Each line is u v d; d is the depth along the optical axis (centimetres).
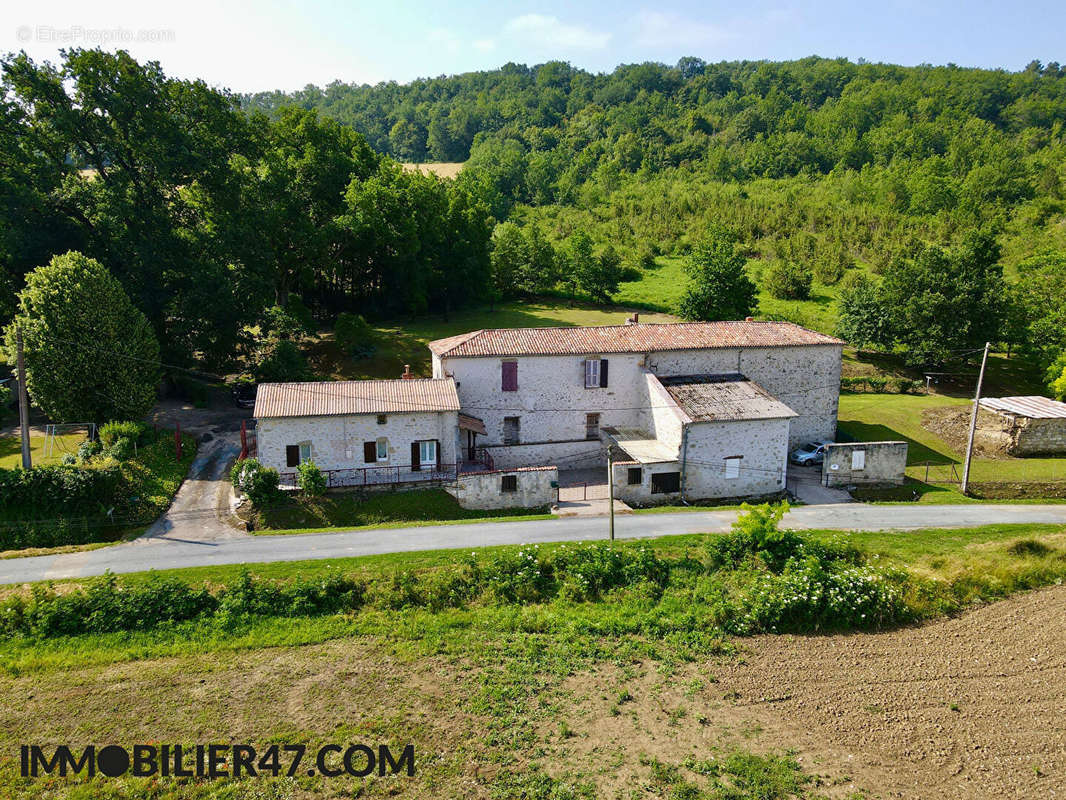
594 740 1642
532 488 3369
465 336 4072
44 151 4262
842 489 3781
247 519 2978
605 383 4000
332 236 5481
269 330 4709
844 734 1678
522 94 19512
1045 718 1747
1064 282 6119
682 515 3161
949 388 5762
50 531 2762
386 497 3206
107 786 1470
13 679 1855
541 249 7731
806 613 2223
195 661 1952
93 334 3569
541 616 2219
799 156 12619
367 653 2009
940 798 1470
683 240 9688
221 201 4694
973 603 2373
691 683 1883
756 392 3875
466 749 1603
